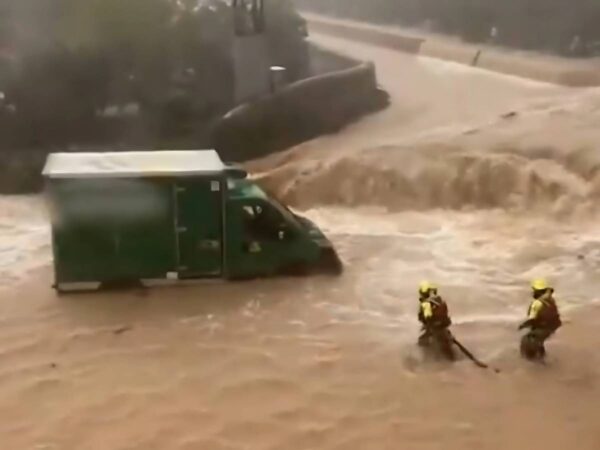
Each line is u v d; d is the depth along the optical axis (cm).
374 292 1728
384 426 1242
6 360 1452
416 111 3684
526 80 4162
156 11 3453
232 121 3391
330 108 3591
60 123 3288
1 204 2561
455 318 1609
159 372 1404
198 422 1257
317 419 1265
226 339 1521
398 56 5278
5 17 3275
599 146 2589
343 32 6378
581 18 4750
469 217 2380
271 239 1762
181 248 1719
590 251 1980
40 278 1814
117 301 1686
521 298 1703
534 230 2188
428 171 2606
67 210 1662
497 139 2764
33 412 1287
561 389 1343
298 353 1466
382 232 2173
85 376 1394
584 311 1642
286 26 4303
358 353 1464
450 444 1195
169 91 3494
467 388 1347
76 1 3319
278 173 2789
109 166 1709
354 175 2647
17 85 3247
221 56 3666
